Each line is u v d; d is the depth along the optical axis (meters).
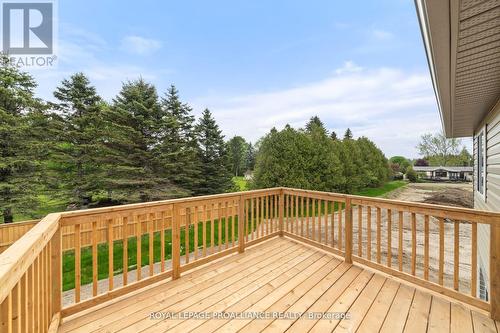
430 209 2.43
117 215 2.34
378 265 2.87
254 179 11.87
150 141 10.49
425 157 36.88
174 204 2.77
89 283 5.51
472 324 1.93
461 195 18.78
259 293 2.43
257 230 3.89
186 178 11.73
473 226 2.14
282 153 11.38
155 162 10.77
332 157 13.47
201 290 2.49
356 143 22.31
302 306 2.20
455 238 2.27
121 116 10.03
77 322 1.96
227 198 3.38
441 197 18.12
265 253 3.49
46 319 1.75
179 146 11.56
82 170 9.97
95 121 9.98
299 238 3.95
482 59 2.18
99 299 2.19
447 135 7.30
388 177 29.08
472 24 1.63
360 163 19.52
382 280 2.67
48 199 9.00
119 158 10.00
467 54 2.08
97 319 2.01
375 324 1.94
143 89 11.12
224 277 2.77
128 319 2.02
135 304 2.23
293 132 12.18
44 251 1.68
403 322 1.96
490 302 2.02
